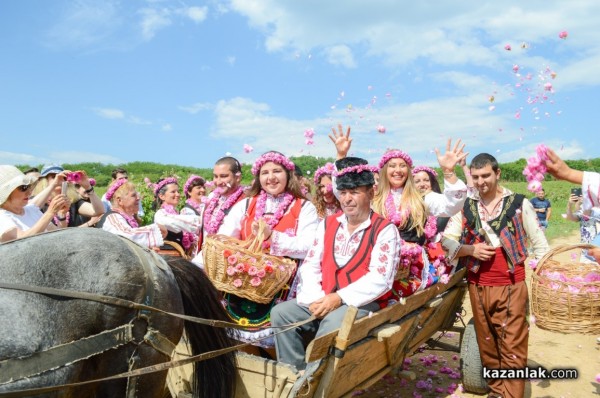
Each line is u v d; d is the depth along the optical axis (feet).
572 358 21.26
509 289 16.20
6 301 8.78
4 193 14.55
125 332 10.08
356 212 13.56
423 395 17.71
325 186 19.92
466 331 17.89
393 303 13.89
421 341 16.99
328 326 12.17
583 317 19.11
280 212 15.51
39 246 9.69
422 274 15.23
